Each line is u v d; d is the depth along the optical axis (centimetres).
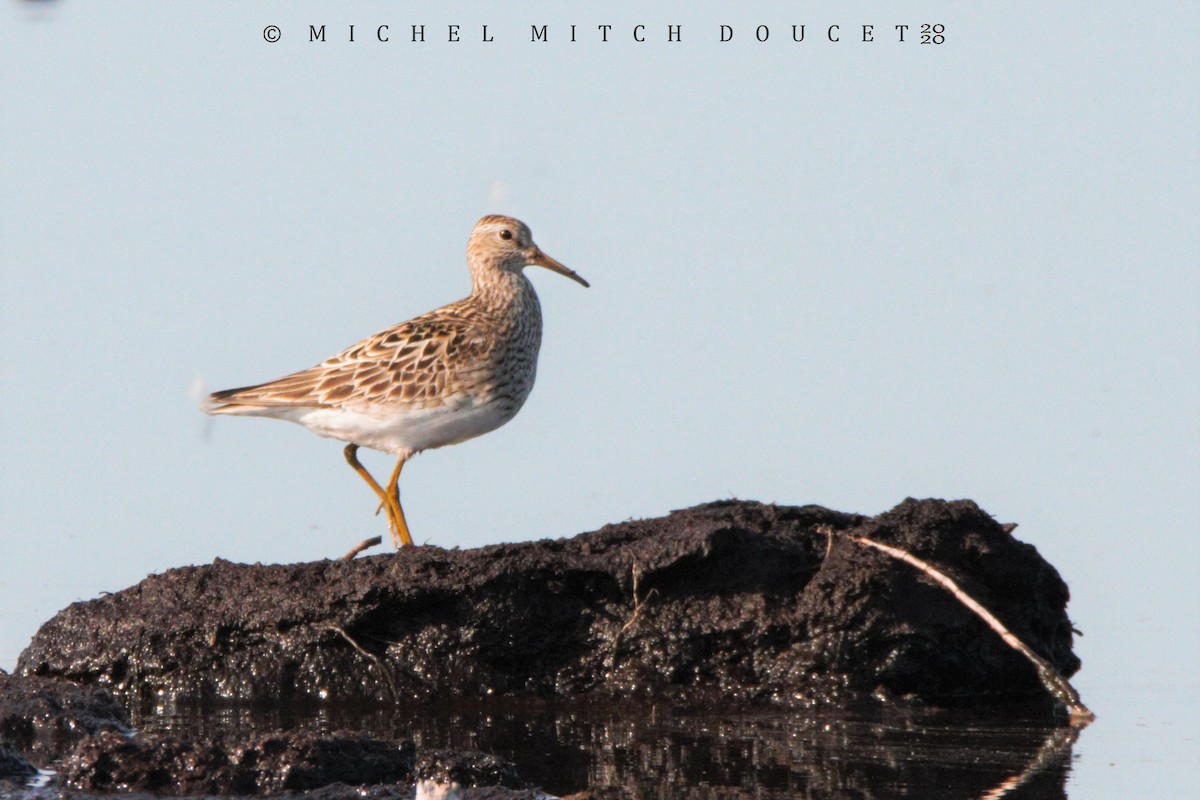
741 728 1312
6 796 1087
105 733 1150
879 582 1388
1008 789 1141
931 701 1409
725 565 1406
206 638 1425
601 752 1241
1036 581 1466
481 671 1409
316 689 1412
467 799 1058
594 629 1413
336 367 1683
